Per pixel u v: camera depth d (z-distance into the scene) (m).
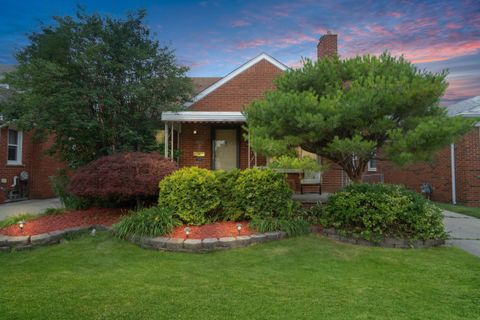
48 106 7.54
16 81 7.44
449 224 7.37
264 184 6.08
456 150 11.34
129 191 6.22
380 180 12.67
